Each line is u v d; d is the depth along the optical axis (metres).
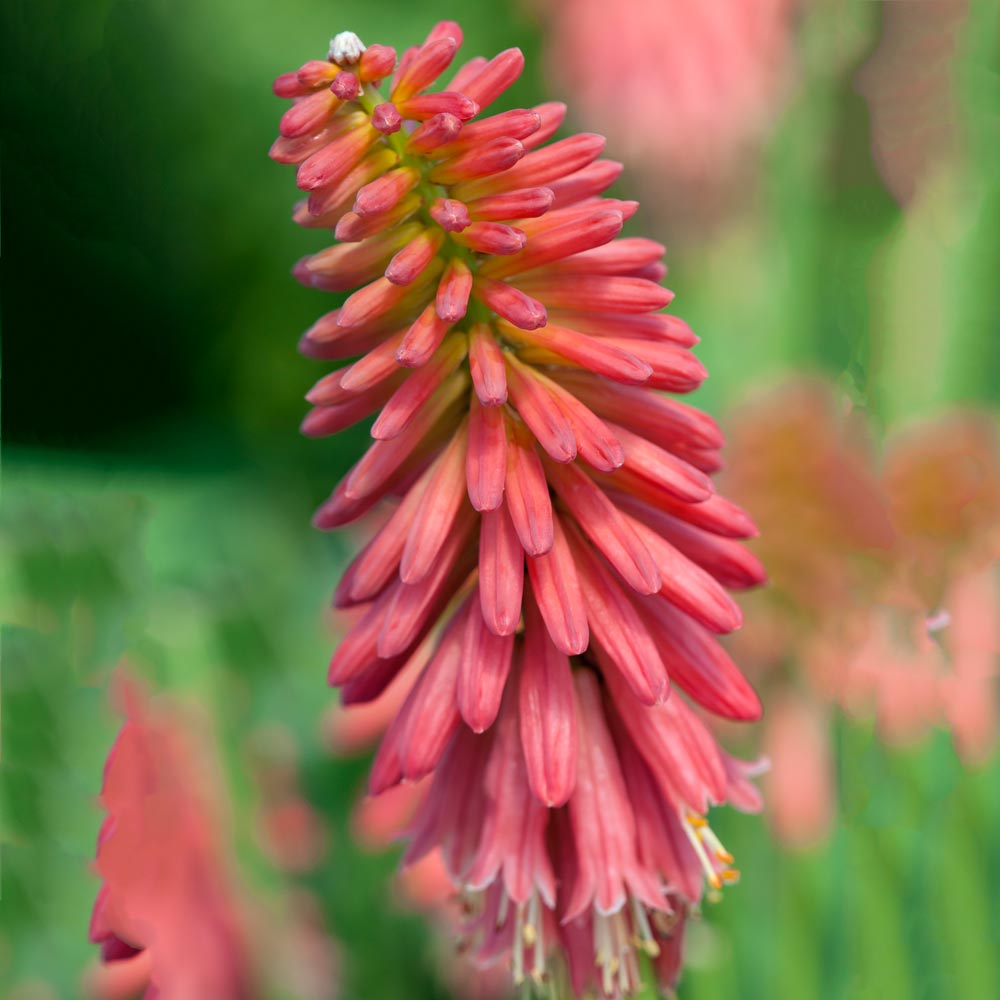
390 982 0.66
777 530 0.71
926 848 0.66
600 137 0.56
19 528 0.68
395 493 0.57
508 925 0.58
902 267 0.81
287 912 0.65
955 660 0.68
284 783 0.67
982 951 0.65
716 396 0.93
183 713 0.65
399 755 0.56
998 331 0.77
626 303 0.56
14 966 0.64
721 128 1.22
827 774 0.68
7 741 0.64
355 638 0.56
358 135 0.54
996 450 0.72
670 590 0.56
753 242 1.16
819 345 0.90
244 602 0.70
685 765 0.56
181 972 0.64
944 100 0.86
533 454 0.55
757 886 0.66
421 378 0.55
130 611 0.67
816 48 0.96
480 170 0.55
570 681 0.56
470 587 0.58
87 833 0.64
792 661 0.70
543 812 0.57
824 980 0.65
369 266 0.55
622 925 0.57
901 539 0.70
